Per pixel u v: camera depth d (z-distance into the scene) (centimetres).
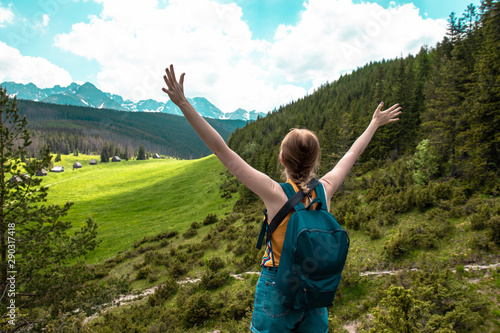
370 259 1972
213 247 3438
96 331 1781
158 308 2181
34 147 12331
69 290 1020
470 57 3800
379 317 955
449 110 2817
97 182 10100
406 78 5381
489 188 2155
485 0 2630
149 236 4791
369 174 4225
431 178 2991
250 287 2153
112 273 3444
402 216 2366
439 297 1261
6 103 941
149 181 9712
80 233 1105
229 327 1614
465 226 1880
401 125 4594
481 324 1155
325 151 4834
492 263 1530
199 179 8556
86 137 18288
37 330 938
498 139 2150
